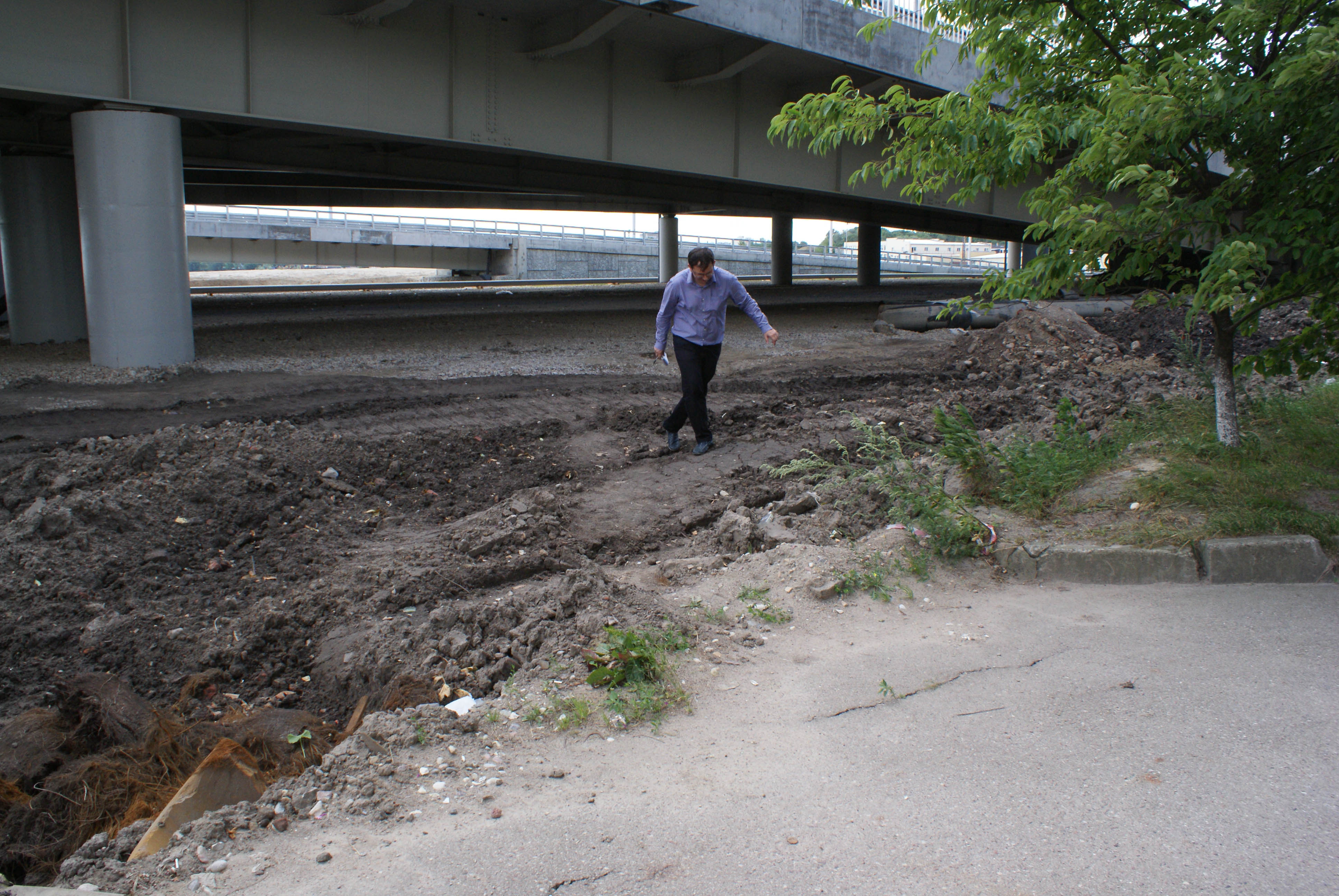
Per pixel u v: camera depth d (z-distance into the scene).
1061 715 3.53
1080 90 6.19
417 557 5.66
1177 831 2.75
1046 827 2.79
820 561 5.15
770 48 18.48
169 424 8.89
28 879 3.01
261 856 2.68
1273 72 5.16
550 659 4.05
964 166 6.18
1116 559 4.98
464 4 16.20
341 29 14.92
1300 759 3.13
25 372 12.13
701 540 6.25
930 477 6.27
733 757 3.28
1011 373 12.88
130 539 5.90
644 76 19.73
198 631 4.84
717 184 31.73
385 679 4.15
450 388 11.46
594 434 9.10
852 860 2.64
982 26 6.31
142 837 2.83
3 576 5.29
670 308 7.89
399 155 24.59
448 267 61.56
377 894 2.49
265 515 6.42
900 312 19.45
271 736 3.57
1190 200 5.65
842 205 35.78
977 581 5.07
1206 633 4.22
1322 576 4.80
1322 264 5.13
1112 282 5.93
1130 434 6.88
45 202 15.67
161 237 12.59
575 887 2.52
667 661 4.02
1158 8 5.86
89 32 12.21
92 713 3.86
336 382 11.73
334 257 58.34
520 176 27.33
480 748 3.33
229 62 13.68
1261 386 9.16
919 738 3.39
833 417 9.84
